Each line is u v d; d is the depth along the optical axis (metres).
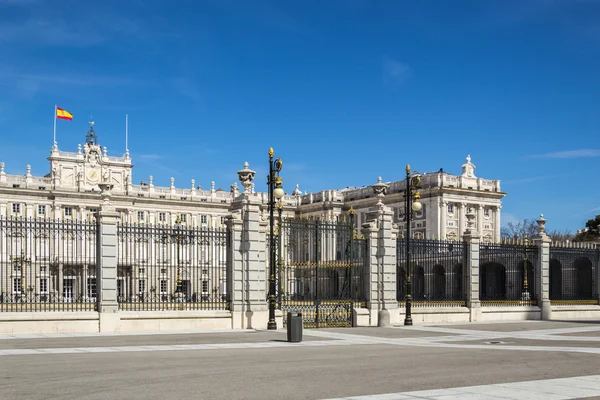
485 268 50.03
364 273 38.72
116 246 31.73
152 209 118.81
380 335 31.98
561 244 51.62
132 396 14.54
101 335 29.42
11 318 29.25
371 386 16.34
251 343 26.81
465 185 116.19
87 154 113.81
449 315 41.47
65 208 111.19
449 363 21.12
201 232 35.72
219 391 15.32
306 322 36.72
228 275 34.78
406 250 39.09
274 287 34.00
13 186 107.25
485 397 14.98
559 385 16.81
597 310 49.09
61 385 15.80
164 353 22.66
